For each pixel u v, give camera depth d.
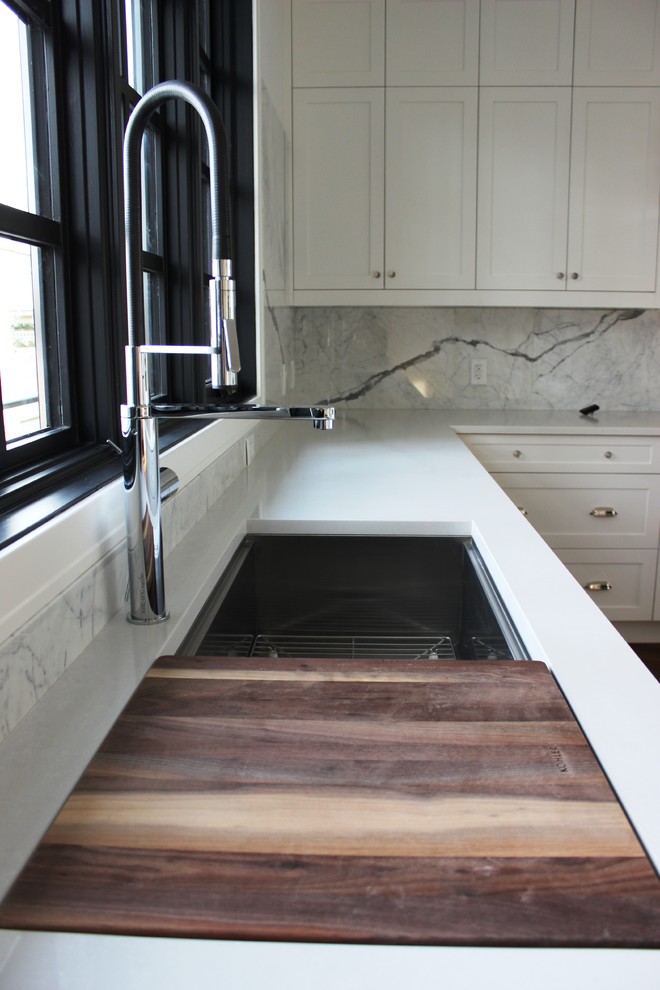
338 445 2.72
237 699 0.87
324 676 0.93
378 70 3.40
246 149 2.52
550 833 0.64
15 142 1.19
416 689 0.90
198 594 1.19
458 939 0.53
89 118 1.28
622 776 0.73
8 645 0.78
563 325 3.87
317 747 0.77
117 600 1.12
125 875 0.59
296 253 3.51
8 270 1.17
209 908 0.56
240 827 0.65
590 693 0.90
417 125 3.43
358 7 3.37
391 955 0.52
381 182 3.46
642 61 3.38
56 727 0.80
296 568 1.63
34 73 1.25
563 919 0.55
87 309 1.33
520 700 0.88
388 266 3.51
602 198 3.46
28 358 1.25
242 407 1.08
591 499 3.45
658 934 0.54
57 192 1.29
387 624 1.63
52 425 1.33
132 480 1.03
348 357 3.91
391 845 0.62
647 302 3.52
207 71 2.45
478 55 3.38
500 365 3.90
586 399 3.92
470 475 2.14
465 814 0.67
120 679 0.91
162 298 2.00
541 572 1.32
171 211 1.99
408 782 0.71
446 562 1.62
